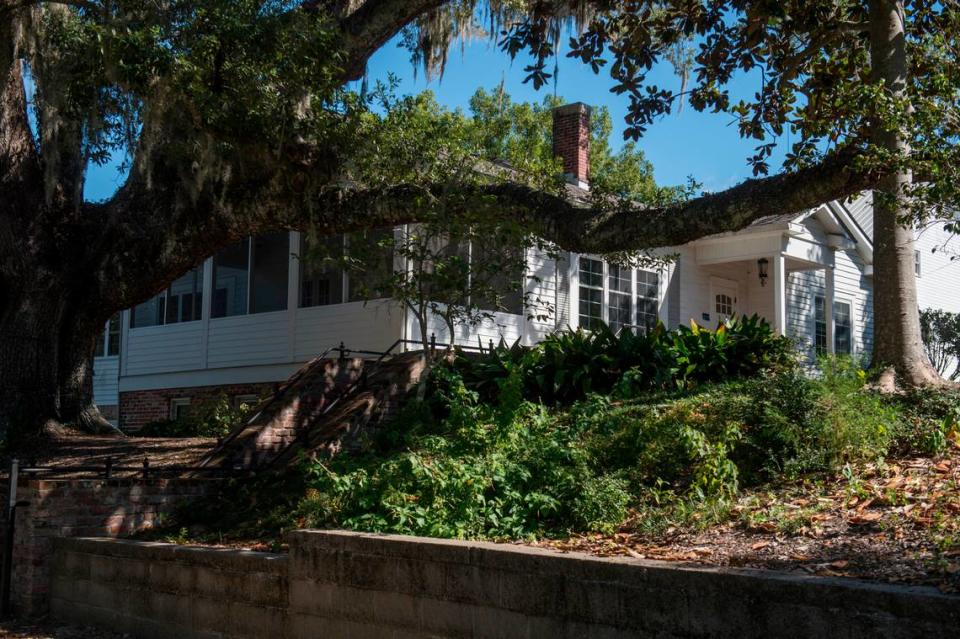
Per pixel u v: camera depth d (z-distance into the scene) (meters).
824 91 11.76
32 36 13.26
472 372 11.89
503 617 5.31
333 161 12.79
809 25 10.78
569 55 10.72
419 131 12.66
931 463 7.01
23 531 9.15
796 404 7.77
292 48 11.55
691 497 6.98
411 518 7.04
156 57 11.04
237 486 9.74
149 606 7.99
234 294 18.92
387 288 12.45
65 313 15.66
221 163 13.16
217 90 11.69
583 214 11.75
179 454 12.09
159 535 8.99
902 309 9.85
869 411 7.61
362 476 7.61
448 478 7.29
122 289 15.57
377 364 12.12
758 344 11.66
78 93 12.62
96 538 8.84
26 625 8.66
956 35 10.91
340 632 6.31
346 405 11.09
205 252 15.28
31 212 15.40
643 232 11.11
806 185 10.10
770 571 4.42
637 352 11.54
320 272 17.33
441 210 12.13
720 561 5.57
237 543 8.26
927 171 8.89
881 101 8.85
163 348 20.00
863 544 5.47
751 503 6.72
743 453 7.74
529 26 10.59
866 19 11.04
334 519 7.76
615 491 7.11
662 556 5.86
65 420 15.58
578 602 4.94
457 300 12.45
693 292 21.81
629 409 9.22
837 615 3.97
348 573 6.30
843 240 21.58
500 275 16.92
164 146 13.38
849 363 8.53
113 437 14.85
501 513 7.12
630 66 10.58
